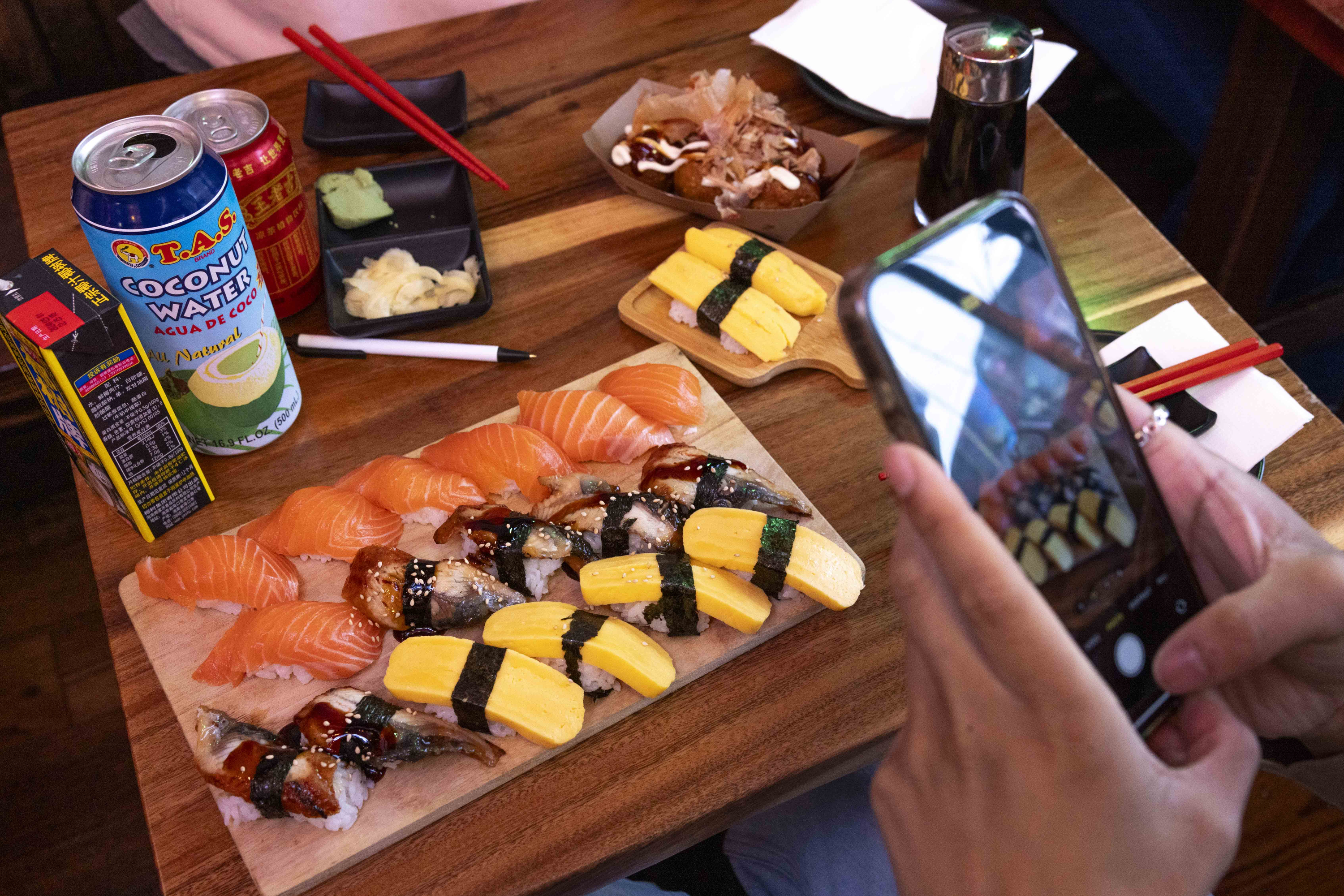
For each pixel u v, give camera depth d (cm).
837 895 68
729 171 76
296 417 69
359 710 56
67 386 57
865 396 70
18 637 108
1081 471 44
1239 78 94
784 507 63
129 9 113
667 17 92
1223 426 63
